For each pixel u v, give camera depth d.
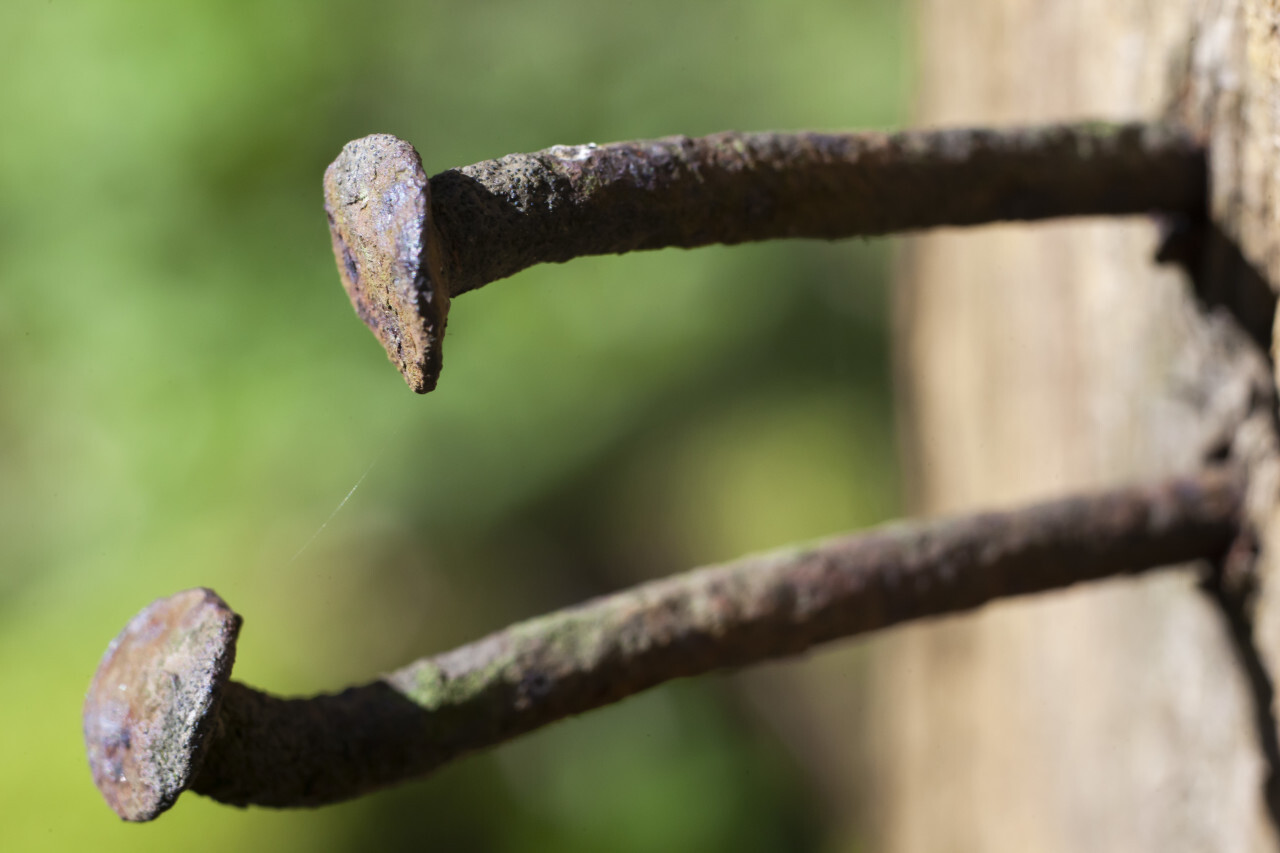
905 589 0.19
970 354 0.32
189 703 0.17
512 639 0.19
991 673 0.32
